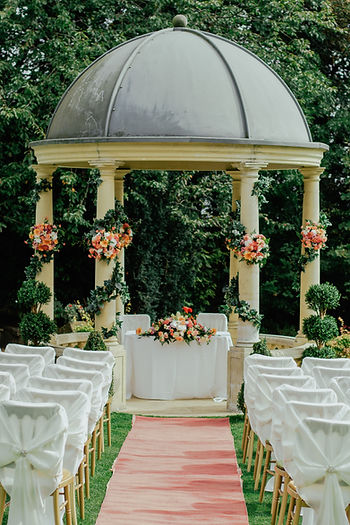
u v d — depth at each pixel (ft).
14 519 23.95
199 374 51.06
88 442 31.40
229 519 28.63
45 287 50.01
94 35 69.31
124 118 45.80
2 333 74.33
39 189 51.85
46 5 70.85
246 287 47.19
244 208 46.75
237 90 46.93
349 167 81.71
